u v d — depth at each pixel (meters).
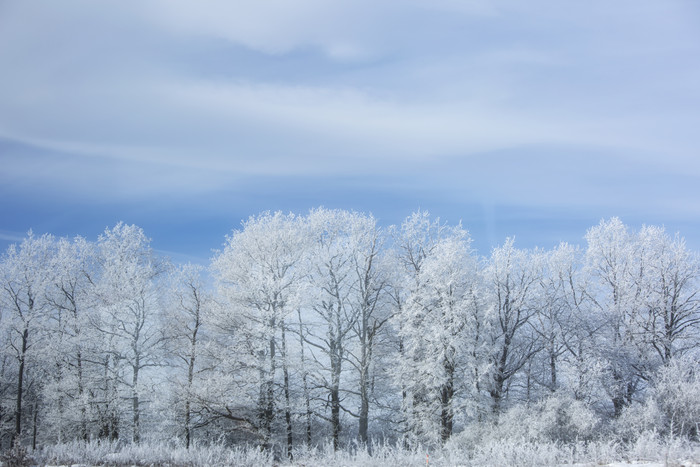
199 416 26.23
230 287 28.00
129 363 27.31
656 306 29.05
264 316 25.34
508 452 15.11
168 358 28.55
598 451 15.98
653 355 27.48
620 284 29.55
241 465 17.23
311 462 16.95
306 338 27.16
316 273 28.67
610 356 26.36
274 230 28.77
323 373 25.84
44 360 29.48
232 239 30.88
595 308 29.66
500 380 25.64
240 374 24.91
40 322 30.34
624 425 22.44
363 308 27.50
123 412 26.59
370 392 26.92
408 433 24.55
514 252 28.27
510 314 26.94
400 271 29.59
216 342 26.64
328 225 30.94
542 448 15.85
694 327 28.81
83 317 28.31
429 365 23.77
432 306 25.88
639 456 14.83
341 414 27.84
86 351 28.02
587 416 21.62
